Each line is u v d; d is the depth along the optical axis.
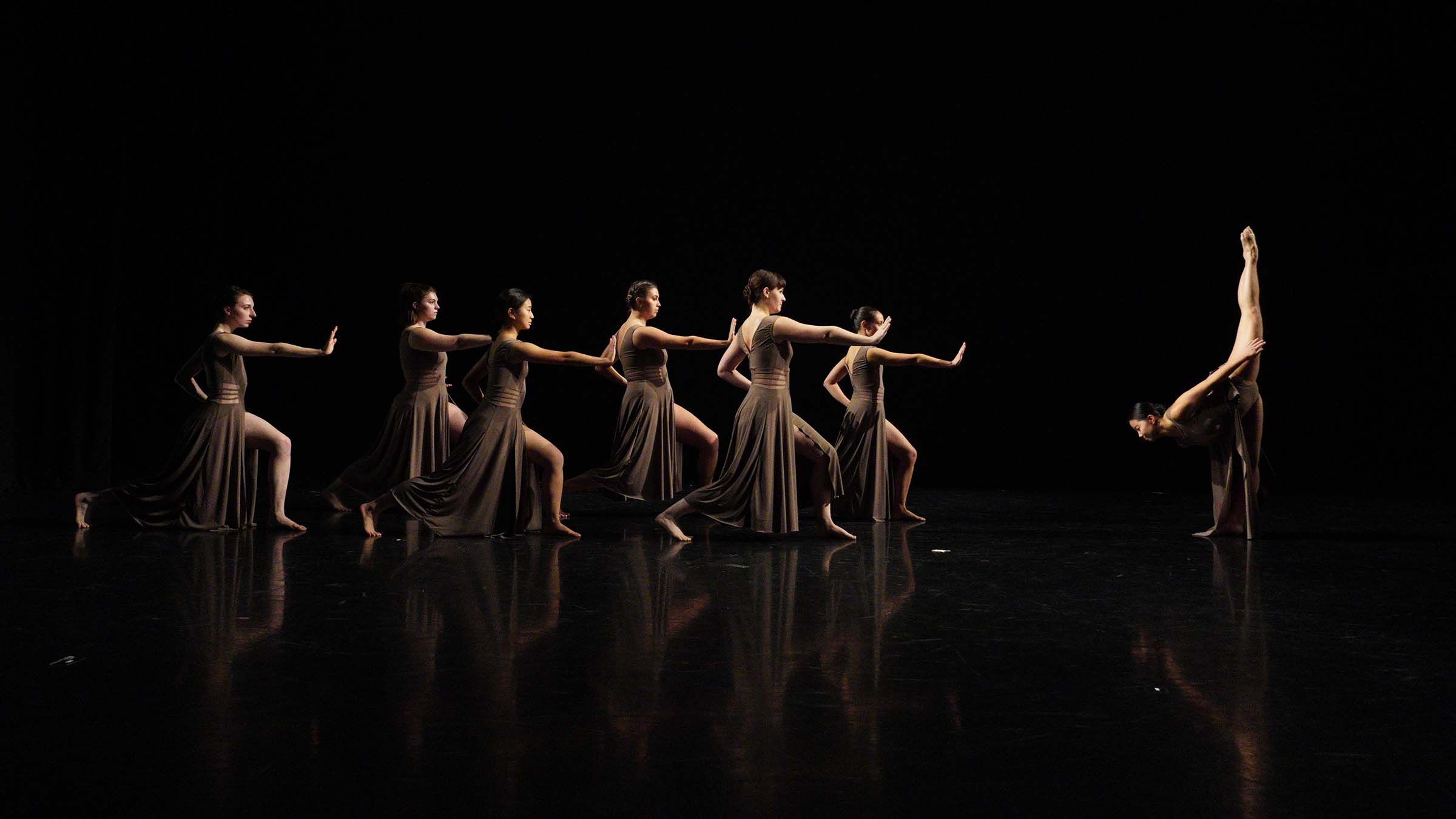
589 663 2.61
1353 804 1.76
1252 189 8.17
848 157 8.62
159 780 1.83
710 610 3.26
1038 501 6.89
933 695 2.37
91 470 7.61
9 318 6.88
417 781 1.84
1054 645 2.83
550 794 1.79
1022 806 1.75
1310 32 7.99
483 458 4.95
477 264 8.83
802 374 8.85
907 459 5.86
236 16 8.47
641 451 5.70
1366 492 7.39
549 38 8.67
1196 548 4.67
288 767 1.90
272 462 5.18
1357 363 8.06
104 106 7.55
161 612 3.17
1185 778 1.87
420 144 8.74
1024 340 8.58
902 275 8.66
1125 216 8.39
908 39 8.54
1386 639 2.91
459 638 2.86
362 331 8.88
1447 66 7.75
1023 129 8.48
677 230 8.75
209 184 8.58
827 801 1.77
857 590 3.61
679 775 1.88
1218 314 8.27
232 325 5.11
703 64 8.65
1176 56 8.23
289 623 3.03
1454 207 7.81
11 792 1.78
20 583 3.62
